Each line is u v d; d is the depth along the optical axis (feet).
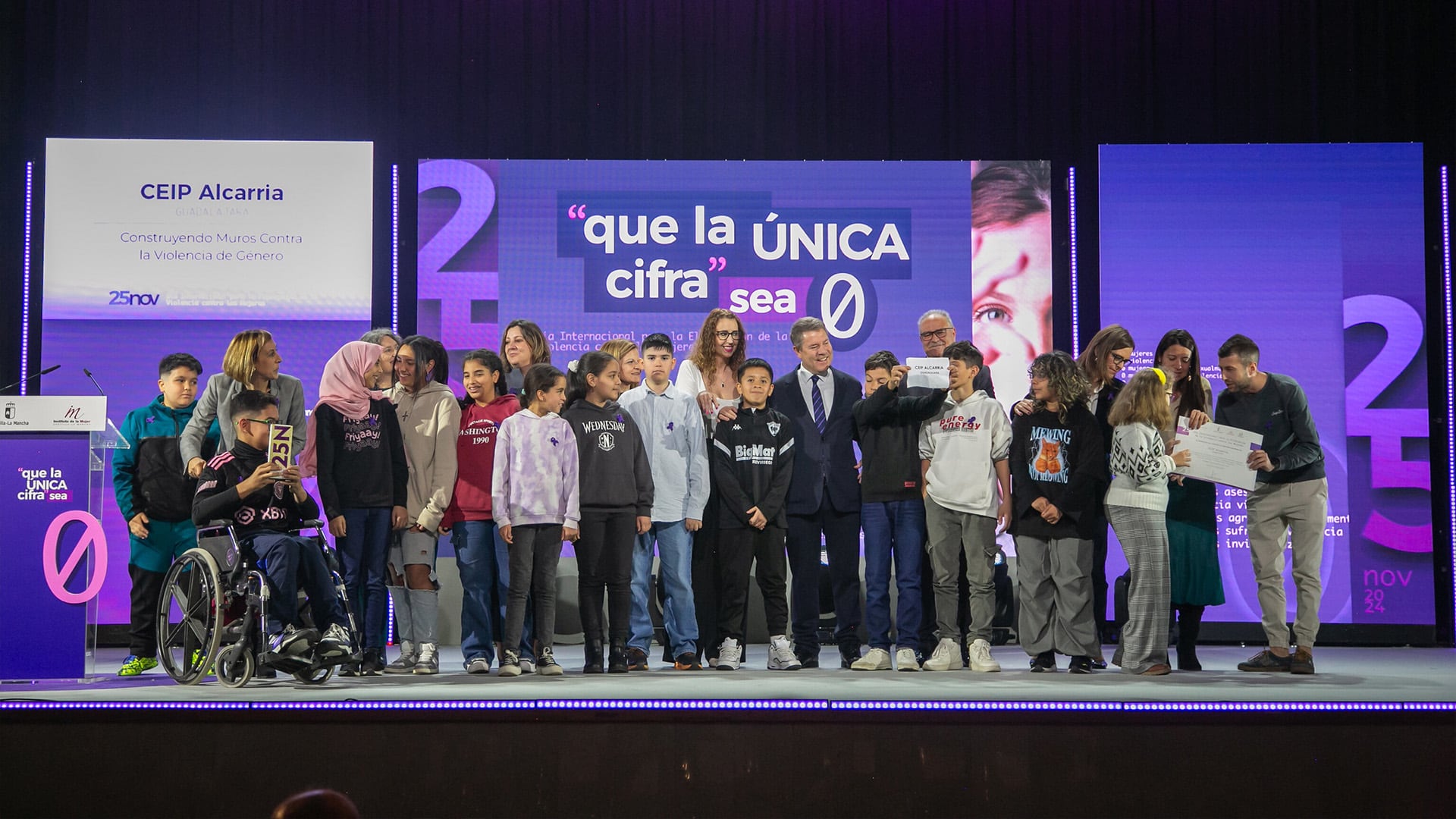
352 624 14.26
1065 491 15.26
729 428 15.93
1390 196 21.61
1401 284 21.49
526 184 21.84
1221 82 22.41
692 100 22.33
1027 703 12.01
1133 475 14.92
